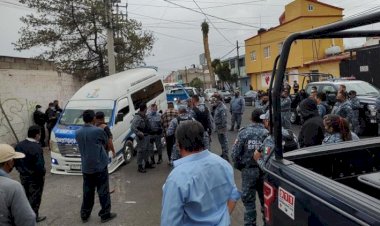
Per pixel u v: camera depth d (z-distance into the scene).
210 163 2.54
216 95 10.55
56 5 19.33
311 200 2.03
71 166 9.74
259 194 4.85
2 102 13.78
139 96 12.47
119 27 20.84
